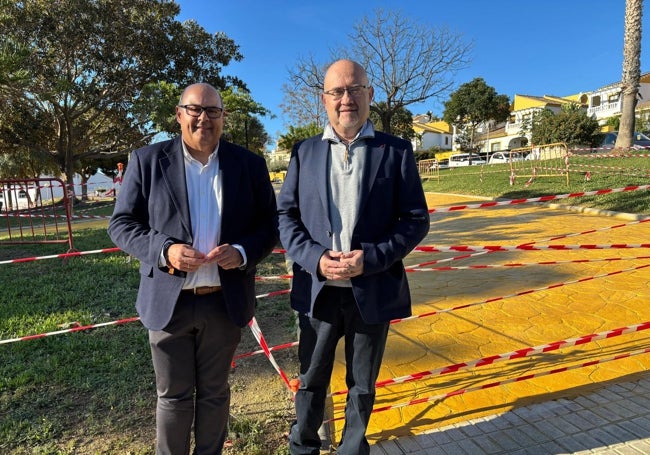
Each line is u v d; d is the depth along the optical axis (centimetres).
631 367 316
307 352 218
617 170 1299
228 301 204
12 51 929
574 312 422
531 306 443
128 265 645
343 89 200
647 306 427
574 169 1422
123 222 206
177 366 207
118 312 459
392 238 196
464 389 296
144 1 2323
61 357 354
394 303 203
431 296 495
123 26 2247
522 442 244
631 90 1513
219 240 206
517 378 287
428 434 256
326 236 202
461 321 416
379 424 269
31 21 2048
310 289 212
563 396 286
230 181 209
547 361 333
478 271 579
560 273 545
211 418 217
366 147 205
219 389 218
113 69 2375
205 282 204
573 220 892
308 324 216
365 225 199
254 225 223
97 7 2202
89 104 2403
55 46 2184
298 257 199
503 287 508
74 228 1243
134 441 257
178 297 199
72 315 444
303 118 3447
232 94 2802
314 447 229
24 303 491
